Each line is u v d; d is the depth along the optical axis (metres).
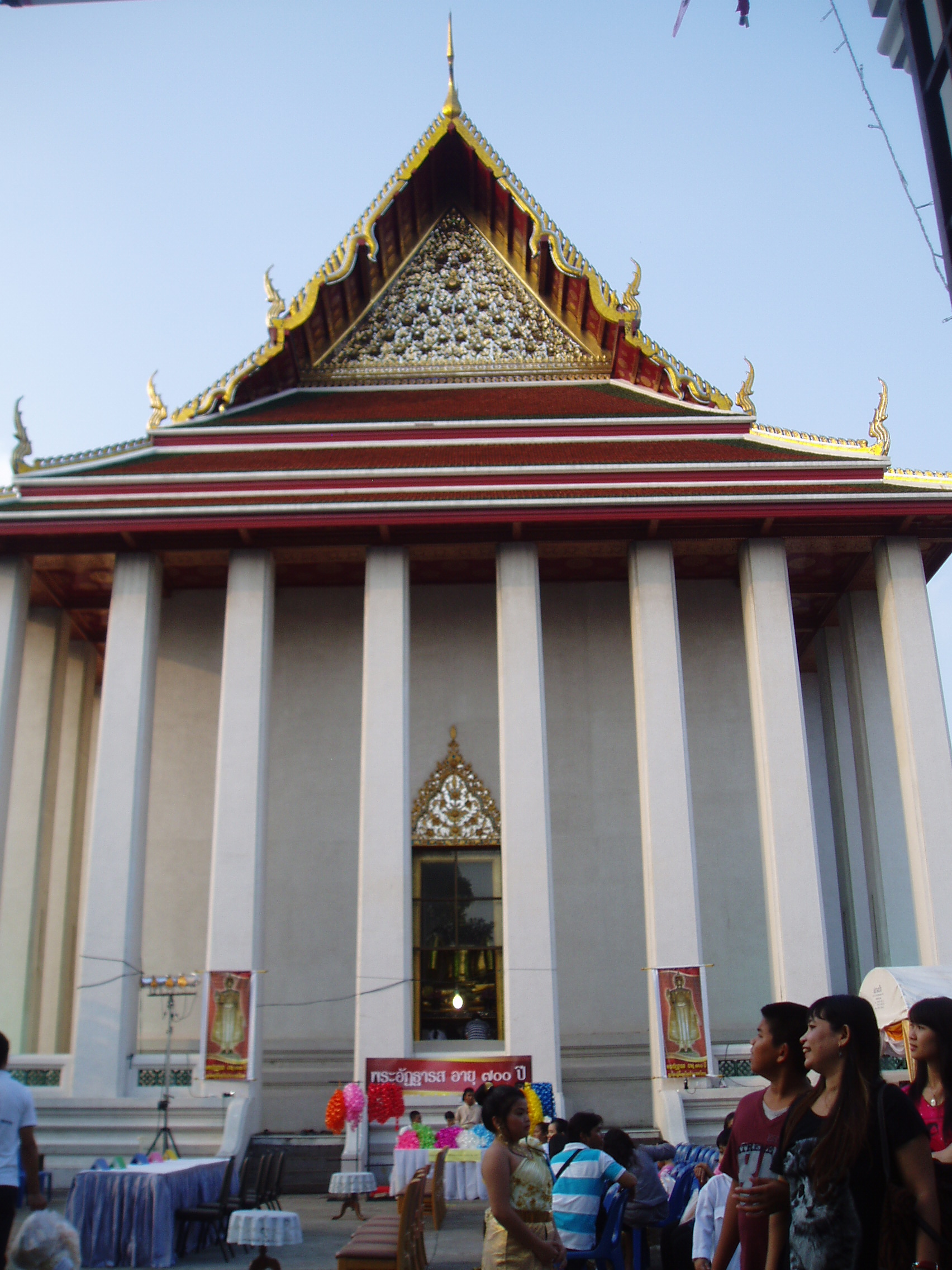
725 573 19.62
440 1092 15.01
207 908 18.55
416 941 18.09
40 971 18.31
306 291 20.19
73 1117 14.88
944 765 16.45
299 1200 14.01
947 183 9.11
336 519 17.00
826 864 20.59
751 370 20.19
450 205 22.97
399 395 21.53
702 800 19.00
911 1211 3.51
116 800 16.36
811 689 21.89
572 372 21.89
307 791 18.94
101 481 17.97
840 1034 3.79
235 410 20.64
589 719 19.28
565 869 18.61
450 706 19.30
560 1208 6.67
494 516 16.98
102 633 20.83
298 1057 17.61
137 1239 9.44
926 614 17.14
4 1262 5.59
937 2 9.00
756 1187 3.95
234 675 16.97
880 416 18.48
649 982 15.88
